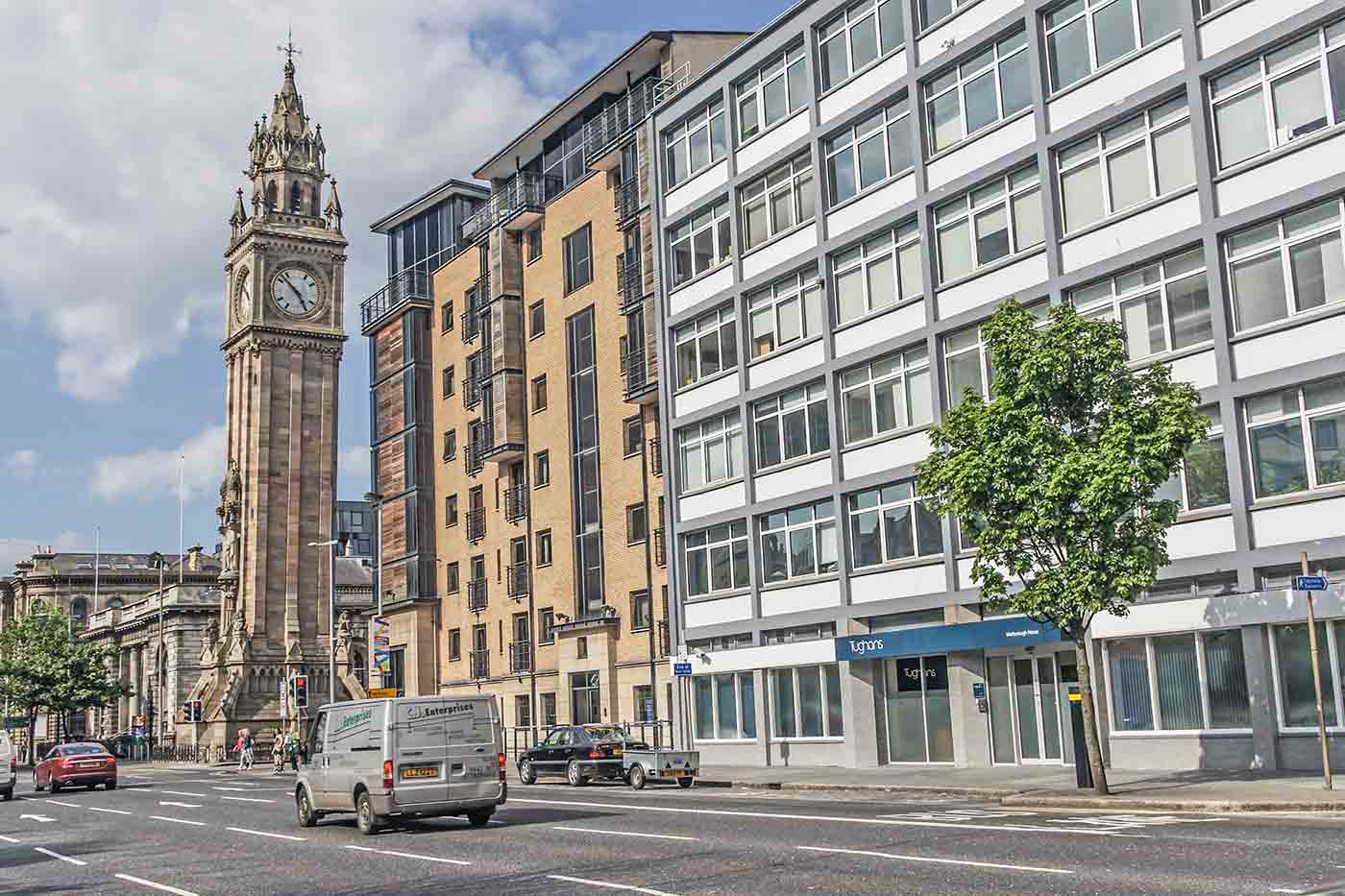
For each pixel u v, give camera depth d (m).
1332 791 20.02
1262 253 26.39
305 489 87.69
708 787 31.55
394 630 63.06
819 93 37.94
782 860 14.61
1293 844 14.13
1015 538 22.78
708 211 42.34
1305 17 25.55
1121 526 22.41
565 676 49.66
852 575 35.59
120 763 84.69
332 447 89.19
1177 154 28.08
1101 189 29.67
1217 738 26.27
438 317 62.25
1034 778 26.83
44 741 99.81
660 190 44.50
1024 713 31.09
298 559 86.38
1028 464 22.64
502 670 55.12
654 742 40.25
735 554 40.16
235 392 89.56
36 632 86.94
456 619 59.38
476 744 21.39
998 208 32.22
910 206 34.34
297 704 56.75
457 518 59.81
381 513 65.81
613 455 48.25
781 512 38.50
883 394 35.16
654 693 44.53
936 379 33.12
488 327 57.00
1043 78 30.97
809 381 37.44
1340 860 12.73
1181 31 27.88
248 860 17.92
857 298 36.31
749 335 40.19
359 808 21.34
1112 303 29.30
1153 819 17.98
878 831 17.47
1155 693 27.64
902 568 34.06
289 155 91.94
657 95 47.34
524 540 54.44
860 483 35.19
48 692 86.06
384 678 52.56
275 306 88.88
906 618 34.06
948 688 33.03
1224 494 26.67
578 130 54.09
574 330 51.44
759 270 39.75
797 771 33.97
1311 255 25.55
